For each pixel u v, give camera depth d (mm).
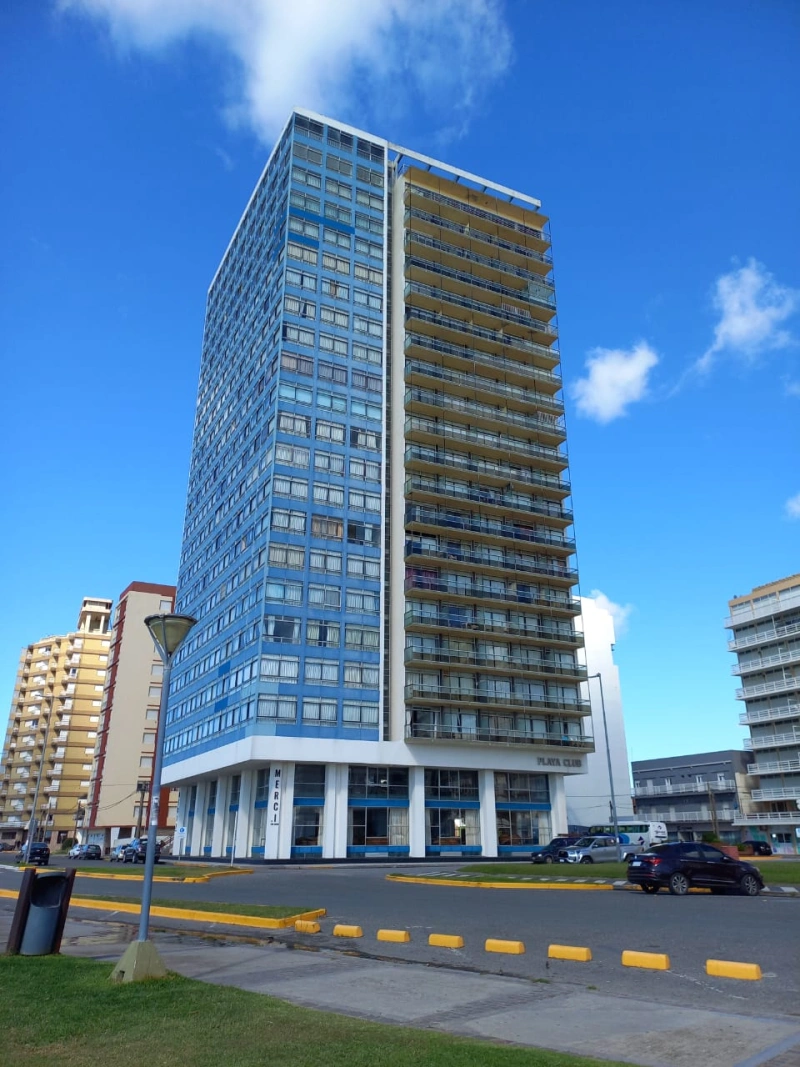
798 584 78812
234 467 67188
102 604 141750
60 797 124812
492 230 72875
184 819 73938
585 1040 7508
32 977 9852
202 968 11414
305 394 59281
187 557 81750
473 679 58500
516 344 69250
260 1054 6562
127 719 101562
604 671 86250
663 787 89312
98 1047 6883
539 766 58531
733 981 10195
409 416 62219
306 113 68125
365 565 57000
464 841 54906
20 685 139125
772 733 79188
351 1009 8844
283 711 50938
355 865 48312
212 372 83188
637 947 12922
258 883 30156
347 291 64188
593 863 43156
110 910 20766
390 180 72000
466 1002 9164
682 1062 6750
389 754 53125
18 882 32375
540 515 64438
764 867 32250
